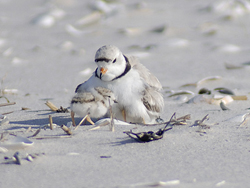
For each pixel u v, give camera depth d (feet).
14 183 14.82
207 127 21.44
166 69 41.86
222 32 56.13
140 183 14.61
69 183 14.75
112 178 15.17
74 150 18.01
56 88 35.60
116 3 70.08
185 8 67.97
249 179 15.14
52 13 65.46
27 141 18.16
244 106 27.89
